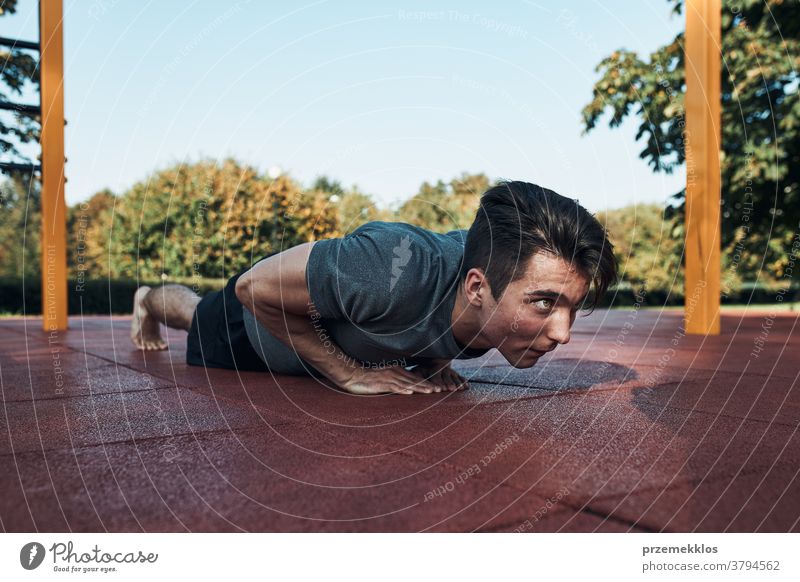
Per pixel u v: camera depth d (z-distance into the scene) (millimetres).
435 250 1838
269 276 1903
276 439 1377
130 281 10734
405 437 1398
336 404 1840
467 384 2229
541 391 2109
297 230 8531
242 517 898
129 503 953
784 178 7059
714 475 1107
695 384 2281
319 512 917
